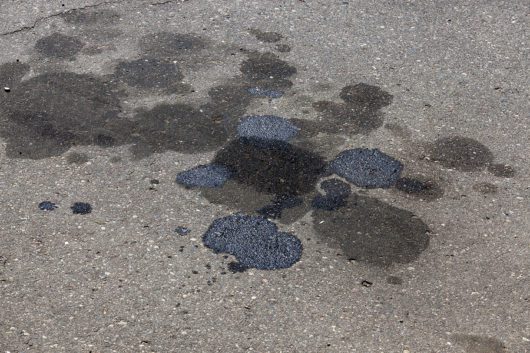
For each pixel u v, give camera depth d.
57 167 3.36
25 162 3.37
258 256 3.11
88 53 3.81
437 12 4.09
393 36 3.95
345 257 3.12
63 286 3.01
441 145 3.48
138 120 3.53
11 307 2.96
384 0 4.15
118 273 3.05
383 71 3.78
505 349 2.91
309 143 3.47
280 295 3.01
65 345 2.88
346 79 3.74
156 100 3.62
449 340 2.93
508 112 3.62
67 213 3.21
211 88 3.68
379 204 3.27
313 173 3.37
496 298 3.03
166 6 4.07
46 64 3.75
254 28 3.97
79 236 3.15
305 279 3.05
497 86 3.73
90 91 3.64
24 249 3.11
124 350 2.87
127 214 3.21
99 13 4.02
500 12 4.10
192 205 3.25
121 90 3.65
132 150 3.42
